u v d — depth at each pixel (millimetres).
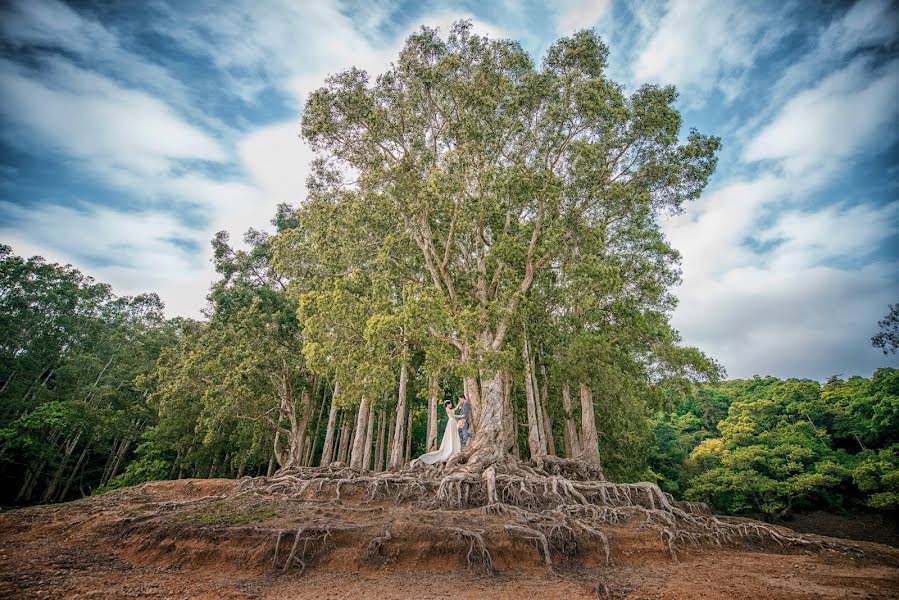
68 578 9000
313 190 22891
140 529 11430
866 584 9680
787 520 33594
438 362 17219
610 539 12180
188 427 33469
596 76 20062
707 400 57875
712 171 21344
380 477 15758
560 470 20062
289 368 30031
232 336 28062
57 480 34781
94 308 49500
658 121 20609
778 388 47094
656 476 40438
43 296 42625
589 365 21625
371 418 27047
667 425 54406
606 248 23188
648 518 14031
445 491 14594
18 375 39375
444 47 19516
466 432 19516
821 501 33969
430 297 16797
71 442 37688
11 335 39719
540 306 22750
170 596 8281
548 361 27172
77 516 13836
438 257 20547
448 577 9633
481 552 10328
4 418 35250
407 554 10336
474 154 19469
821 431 40250
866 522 31484
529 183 19125
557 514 13188
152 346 41719
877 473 31000
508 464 17250
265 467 43594
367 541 10562
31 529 12617
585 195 20656
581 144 19203
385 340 18172
